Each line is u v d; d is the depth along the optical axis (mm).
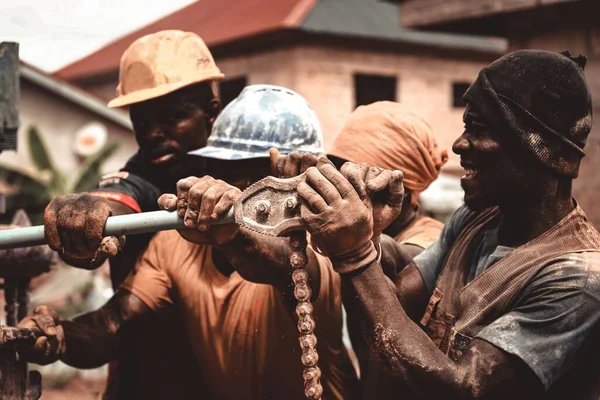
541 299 2717
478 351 2668
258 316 3479
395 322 2631
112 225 2865
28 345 3412
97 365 3645
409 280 3197
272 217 2570
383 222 2678
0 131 4328
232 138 3670
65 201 2926
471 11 8125
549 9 7699
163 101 4184
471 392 2621
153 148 4199
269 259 3094
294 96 3777
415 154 4047
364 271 2643
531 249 2826
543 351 2658
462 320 2869
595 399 2818
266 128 3654
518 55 2863
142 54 4262
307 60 17906
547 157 2797
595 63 7418
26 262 4039
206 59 4344
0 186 18656
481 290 2859
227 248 3064
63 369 13703
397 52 18938
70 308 15594
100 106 22375
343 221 2537
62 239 2914
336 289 3455
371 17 18672
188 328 3611
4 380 3240
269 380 3498
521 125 2793
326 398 3514
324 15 18156
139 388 3873
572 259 2744
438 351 2650
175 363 3750
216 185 2715
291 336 3443
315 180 2543
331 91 18141
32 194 18734
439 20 8406
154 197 4176
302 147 3670
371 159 4035
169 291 3664
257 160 3621
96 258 2895
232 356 3518
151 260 3721
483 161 2848
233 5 20562
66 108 22406
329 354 3500
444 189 12844
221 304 3531
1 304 7918
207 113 4340
